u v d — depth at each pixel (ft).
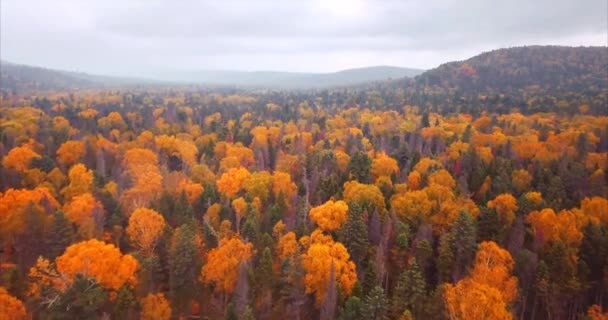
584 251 219.00
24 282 181.98
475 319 155.53
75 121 613.11
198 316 198.59
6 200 231.50
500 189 301.84
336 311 180.55
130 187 310.65
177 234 203.72
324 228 233.55
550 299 199.00
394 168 355.36
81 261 166.20
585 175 329.93
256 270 196.65
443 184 308.19
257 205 275.39
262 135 516.32
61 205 277.85
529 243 236.63
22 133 481.46
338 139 522.88
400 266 217.36
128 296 168.66
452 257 213.87
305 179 333.42
